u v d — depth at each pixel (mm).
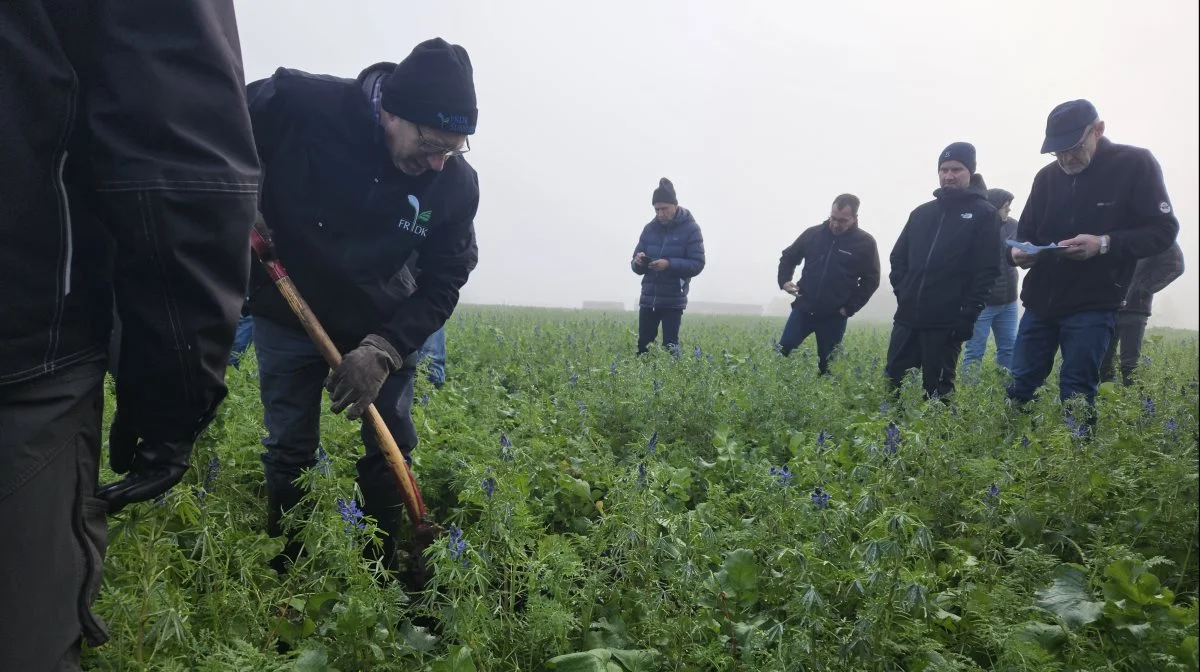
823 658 2725
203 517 2740
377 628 2781
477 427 5602
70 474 1590
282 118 2885
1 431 1450
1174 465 3986
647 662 2812
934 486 4375
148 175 1506
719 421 6246
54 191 1478
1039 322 6238
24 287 1454
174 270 1588
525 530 3311
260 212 2971
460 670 2562
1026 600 3357
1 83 1408
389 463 3115
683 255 10125
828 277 9258
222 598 2711
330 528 2881
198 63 1577
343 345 3215
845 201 9047
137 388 1718
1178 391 5867
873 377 8844
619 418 6375
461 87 2777
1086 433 5152
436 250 3285
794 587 3199
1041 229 6121
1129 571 3211
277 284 2924
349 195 2912
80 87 1514
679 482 4691
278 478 3322
